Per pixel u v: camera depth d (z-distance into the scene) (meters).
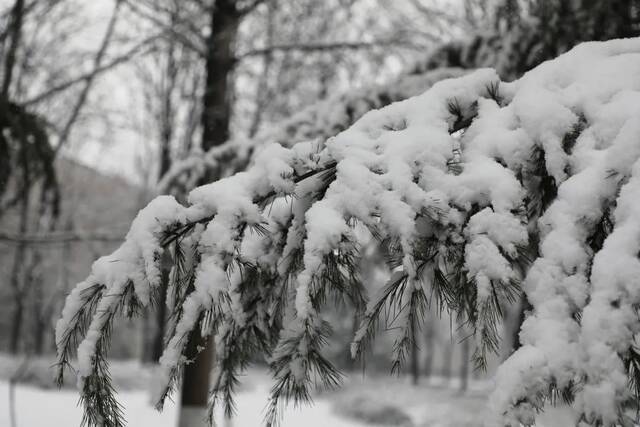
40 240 4.07
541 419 1.08
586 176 1.10
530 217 1.27
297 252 1.24
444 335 14.72
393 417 7.70
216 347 1.36
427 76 2.24
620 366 0.96
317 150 1.26
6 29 3.79
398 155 1.18
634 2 1.97
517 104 1.23
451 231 1.14
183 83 6.49
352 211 1.14
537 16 2.16
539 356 1.00
